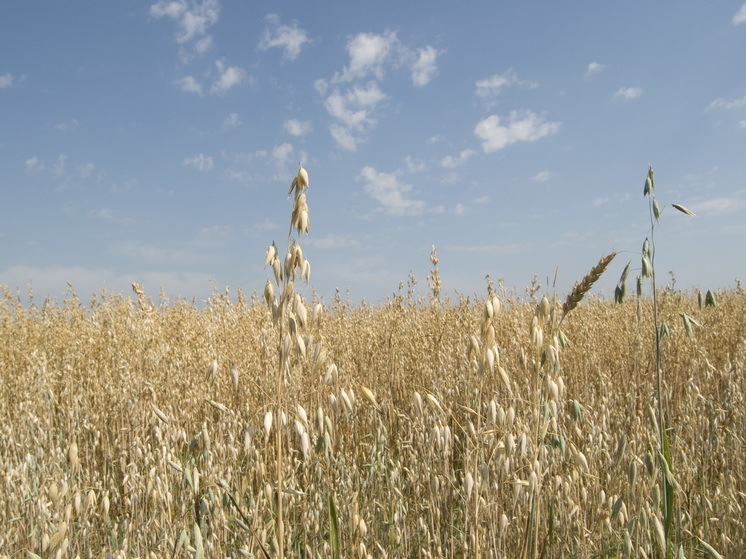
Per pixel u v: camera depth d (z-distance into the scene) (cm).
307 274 203
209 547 238
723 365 595
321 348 227
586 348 673
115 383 557
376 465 362
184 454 391
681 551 240
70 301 1008
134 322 714
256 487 365
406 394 574
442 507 328
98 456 459
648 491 265
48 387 527
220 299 997
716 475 392
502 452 267
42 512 272
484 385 464
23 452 389
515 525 303
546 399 276
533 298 793
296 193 201
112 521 346
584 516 304
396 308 766
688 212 263
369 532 312
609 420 436
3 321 927
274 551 242
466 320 704
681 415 445
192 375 532
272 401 207
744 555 274
